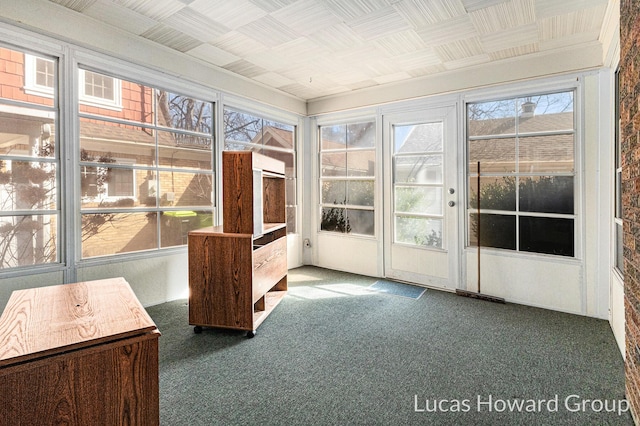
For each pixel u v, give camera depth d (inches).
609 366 83.5
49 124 101.8
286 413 65.6
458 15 100.9
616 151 107.3
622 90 72.4
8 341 37.3
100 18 105.0
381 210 171.5
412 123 160.9
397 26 107.8
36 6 95.0
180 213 137.6
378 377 78.6
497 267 137.9
